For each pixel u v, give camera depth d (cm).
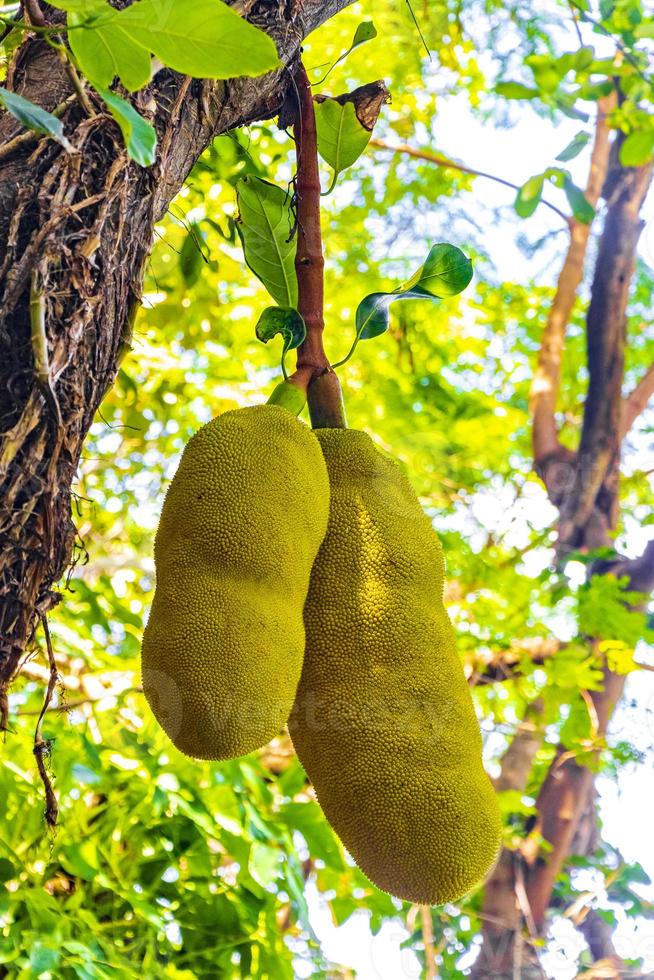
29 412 140
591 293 554
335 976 359
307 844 265
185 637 146
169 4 126
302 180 181
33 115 132
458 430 528
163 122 154
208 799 255
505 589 423
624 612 413
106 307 146
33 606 140
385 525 164
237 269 435
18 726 246
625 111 429
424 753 155
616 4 394
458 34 480
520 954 415
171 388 414
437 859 153
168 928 250
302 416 200
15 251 142
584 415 544
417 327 565
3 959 220
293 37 170
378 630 159
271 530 152
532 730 420
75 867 236
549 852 452
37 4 144
